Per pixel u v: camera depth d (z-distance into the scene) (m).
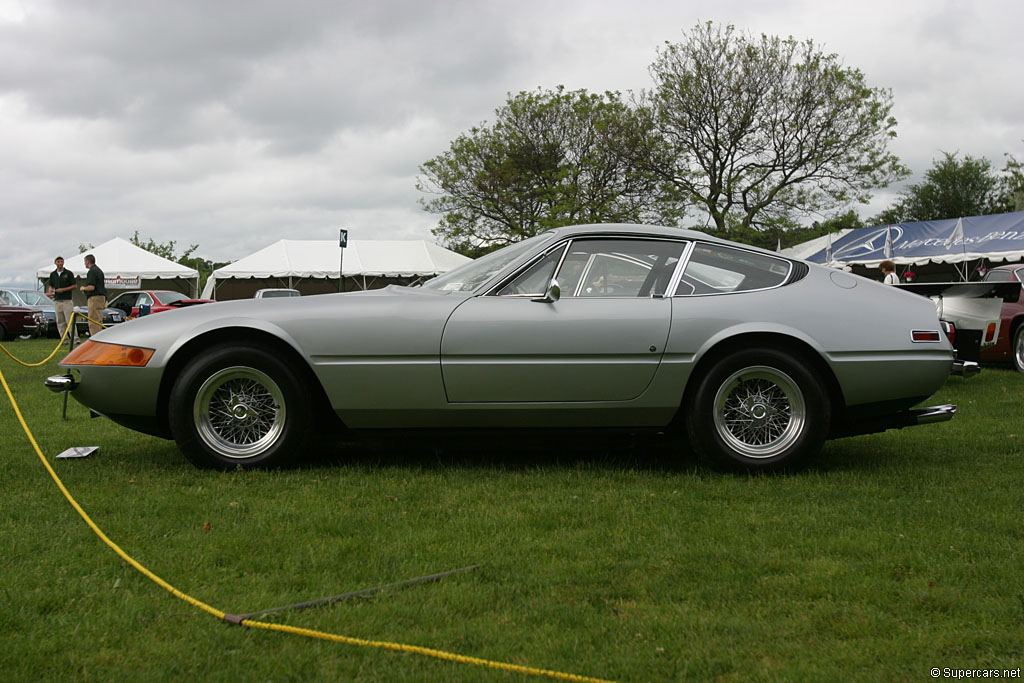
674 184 28.89
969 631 2.21
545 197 29.38
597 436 4.20
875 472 4.18
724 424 4.12
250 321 4.03
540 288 4.18
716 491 3.75
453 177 30.03
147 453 4.60
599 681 1.95
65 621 2.24
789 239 28.14
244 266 25.91
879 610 2.35
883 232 22.30
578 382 4.04
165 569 2.65
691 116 28.47
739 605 2.40
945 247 19.95
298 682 1.92
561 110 29.70
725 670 2.01
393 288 4.51
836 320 4.11
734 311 4.09
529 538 3.01
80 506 3.38
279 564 2.72
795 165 28.27
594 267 4.22
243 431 4.15
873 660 2.05
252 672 1.96
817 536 3.05
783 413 4.14
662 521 3.25
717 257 4.28
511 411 4.06
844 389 4.12
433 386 4.02
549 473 4.12
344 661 2.02
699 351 4.04
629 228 4.33
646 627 2.24
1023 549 2.86
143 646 2.10
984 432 5.46
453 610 2.35
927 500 3.55
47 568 2.65
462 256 29.70
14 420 5.91
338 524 3.15
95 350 4.10
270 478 3.93
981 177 45.47
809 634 2.21
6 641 2.10
